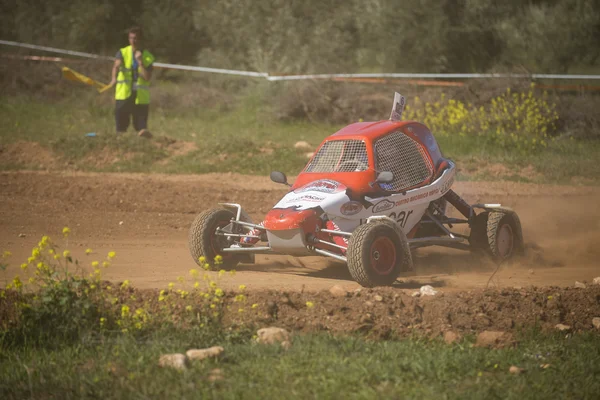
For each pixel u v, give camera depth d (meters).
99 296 22.25
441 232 33.47
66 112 84.12
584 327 23.30
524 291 25.25
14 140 65.12
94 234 38.75
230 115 88.19
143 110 66.00
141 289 23.62
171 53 115.44
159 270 30.22
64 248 34.75
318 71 98.81
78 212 44.12
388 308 23.06
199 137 71.31
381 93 87.38
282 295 23.53
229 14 111.81
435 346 20.52
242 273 30.30
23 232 38.16
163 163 61.56
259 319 21.95
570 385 17.75
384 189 30.53
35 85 93.31
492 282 29.48
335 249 28.58
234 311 22.33
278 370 17.73
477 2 101.56
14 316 21.53
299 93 85.81
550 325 22.95
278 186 54.97
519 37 99.00
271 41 106.19
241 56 107.88
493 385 17.36
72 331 20.67
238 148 63.94
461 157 64.44
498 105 78.00
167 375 17.36
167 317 21.33
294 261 34.34
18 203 45.44
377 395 16.28
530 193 53.47
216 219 30.50
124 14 116.94
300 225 27.78
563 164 62.12
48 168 59.41
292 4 112.56
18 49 104.38
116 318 21.36
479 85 81.50
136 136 64.50
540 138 70.06
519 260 34.59
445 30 100.31
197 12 113.69
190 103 89.75
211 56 108.12
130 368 18.00
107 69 97.69
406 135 32.66
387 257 27.38
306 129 81.50
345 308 22.92
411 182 31.89
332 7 112.94
